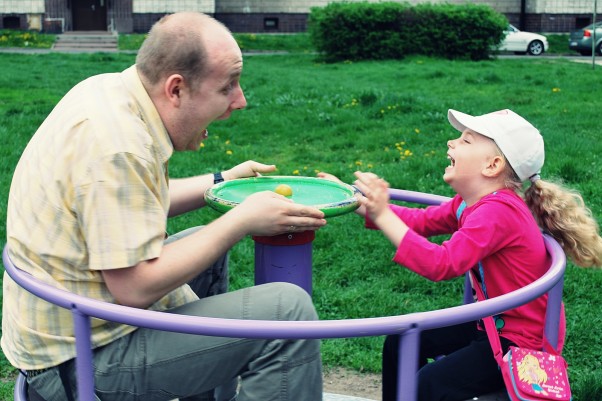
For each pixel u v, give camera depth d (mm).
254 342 2270
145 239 2156
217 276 2988
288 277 2650
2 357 4207
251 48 28625
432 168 8234
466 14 23828
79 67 19594
